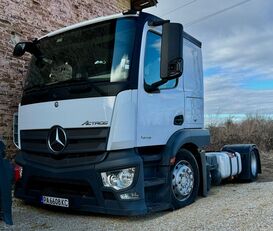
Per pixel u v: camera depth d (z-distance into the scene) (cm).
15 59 909
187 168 671
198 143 699
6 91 886
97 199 557
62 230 532
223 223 554
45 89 618
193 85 711
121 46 578
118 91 554
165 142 622
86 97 568
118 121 550
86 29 625
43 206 651
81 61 601
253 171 1020
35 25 974
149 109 591
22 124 650
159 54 613
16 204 679
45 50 663
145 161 582
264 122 2125
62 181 581
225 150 1007
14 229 536
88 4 1162
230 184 966
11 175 514
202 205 673
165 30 562
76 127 572
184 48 693
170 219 580
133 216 600
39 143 614
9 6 905
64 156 584
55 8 1041
